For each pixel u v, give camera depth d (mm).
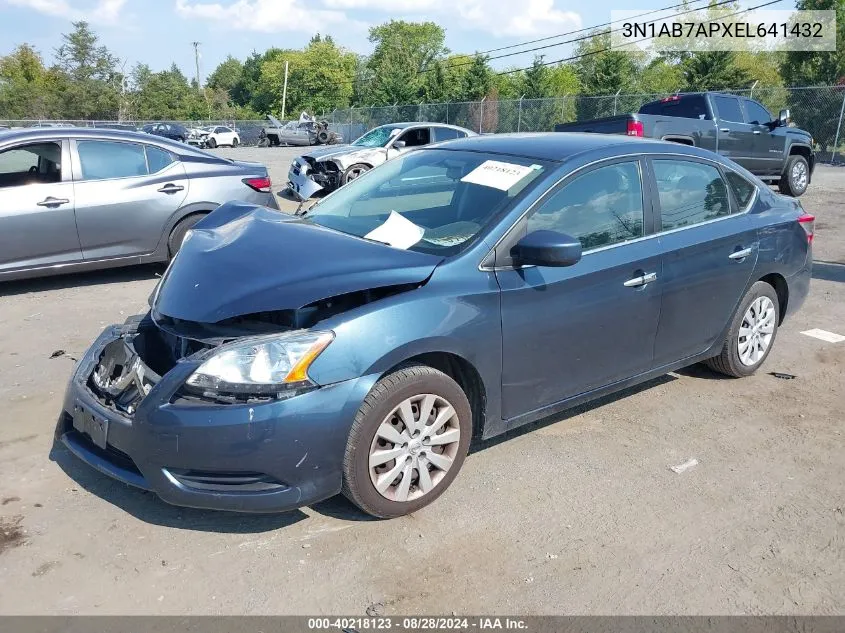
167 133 41594
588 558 3100
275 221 4047
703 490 3672
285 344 2934
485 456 3969
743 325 4934
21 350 5508
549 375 3764
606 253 3898
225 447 2863
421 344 3178
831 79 38562
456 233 3607
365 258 3367
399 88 48375
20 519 3285
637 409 4625
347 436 3045
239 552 3088
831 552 3189
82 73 60969
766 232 4840
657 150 4320
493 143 4355
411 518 3359
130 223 7234
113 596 2805
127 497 3484
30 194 6734
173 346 3416
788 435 4309
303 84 87688
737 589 2930
